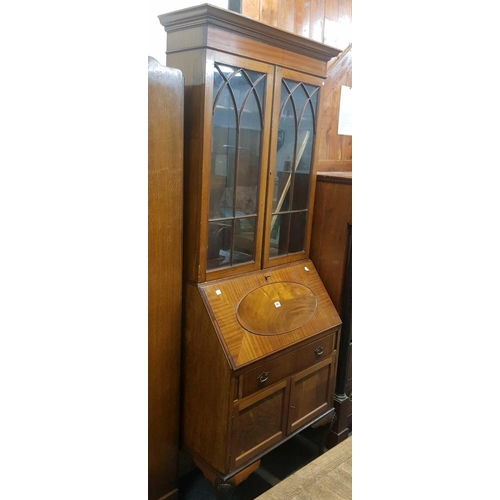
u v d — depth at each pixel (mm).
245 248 1621
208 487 1735
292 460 1935
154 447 1500
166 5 1492
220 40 1346
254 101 1517
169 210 1389
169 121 1324
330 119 2141
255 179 1589
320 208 1879
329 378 1846
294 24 1934
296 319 1664
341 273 1841
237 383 1444
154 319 1424
